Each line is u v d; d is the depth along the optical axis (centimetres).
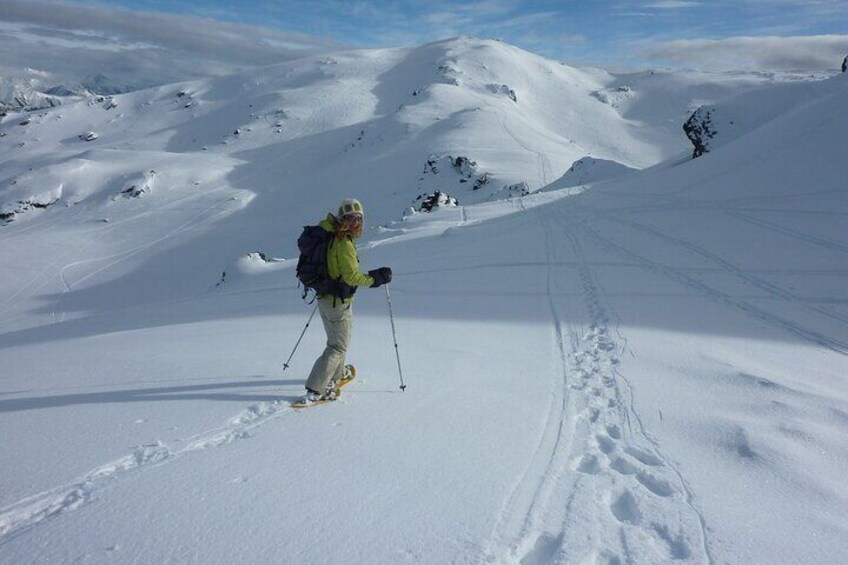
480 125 12450
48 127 19525
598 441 440
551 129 19125
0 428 429
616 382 590
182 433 421
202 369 610
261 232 8438
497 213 3512
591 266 1513
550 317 972
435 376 596
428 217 3831
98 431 423
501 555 283
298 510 314
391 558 276
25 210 10119
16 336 1516
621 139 18950
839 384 617
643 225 2108
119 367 623
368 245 2895
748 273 1330
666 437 446
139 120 19838
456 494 341
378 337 805
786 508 339
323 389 502
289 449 396
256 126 17538
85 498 321
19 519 299
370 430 437
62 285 6756
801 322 945
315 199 9812
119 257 7681
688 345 769
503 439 430
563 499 342
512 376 608
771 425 465
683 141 18588
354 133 14675
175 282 6812
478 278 1447
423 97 16688
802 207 1930
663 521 323
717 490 360
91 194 10612
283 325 933
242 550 276
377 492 338
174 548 276
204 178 11331
